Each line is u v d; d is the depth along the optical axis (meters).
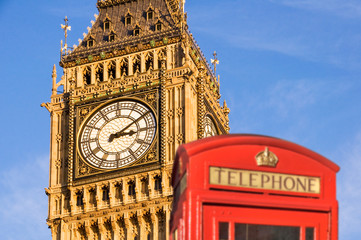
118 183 80.00
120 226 79.25
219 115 90.12
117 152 81.12
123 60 86.88
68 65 88.44
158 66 85.81
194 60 87.06
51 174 83.38
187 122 80.56
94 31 90.62
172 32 86.06
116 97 83.25
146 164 79.56
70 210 80.88
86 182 80.88
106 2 92.62
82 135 82.75
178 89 82.25
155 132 80.62
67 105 85.62
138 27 88.38
